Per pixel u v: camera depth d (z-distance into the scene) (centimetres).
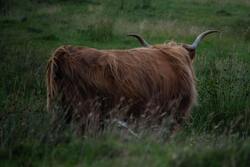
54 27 6975
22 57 4769
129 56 2672
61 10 8294
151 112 2653
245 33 6700
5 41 5962
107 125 2412
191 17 8012
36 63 4600
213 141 2261
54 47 5834
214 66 4519
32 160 1930
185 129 2903
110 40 6372
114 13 8069
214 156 1758
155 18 7819
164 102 2780
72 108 2473
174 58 2877
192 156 1750
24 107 2934
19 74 4259
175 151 1823
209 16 8150
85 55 2509
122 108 2522
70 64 2459
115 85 2527
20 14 7931
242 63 4609
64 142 2128
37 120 2444
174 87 2825
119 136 2131
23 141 2141
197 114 3256
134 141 2078
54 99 2467
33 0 9044
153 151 1898
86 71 2475
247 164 1748
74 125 2366
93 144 1997
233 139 2353
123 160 1775
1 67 4397
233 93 3475
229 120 3203
